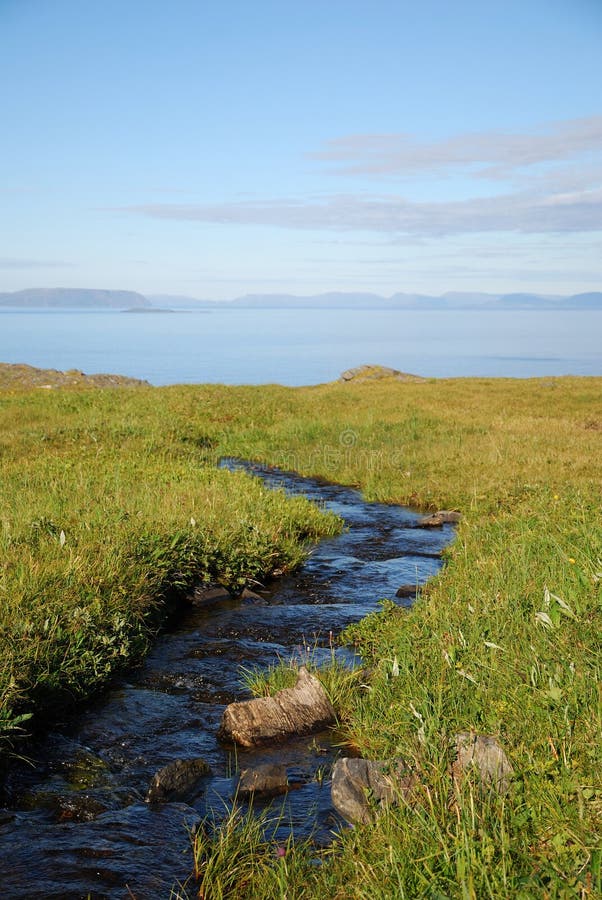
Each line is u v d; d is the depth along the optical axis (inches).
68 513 381.4
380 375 1675.7
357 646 277.9
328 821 164.6
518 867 128.1
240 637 295.4
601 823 133.2
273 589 361.7
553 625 215.5
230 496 466.0
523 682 189.9
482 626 233.0
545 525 370.9
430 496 561.9
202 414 1019.3
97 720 219.9
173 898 138.3
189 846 155.9
